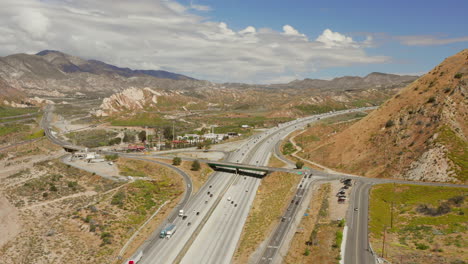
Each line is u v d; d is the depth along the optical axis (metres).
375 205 123.81
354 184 149.50
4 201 149.38
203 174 189.12
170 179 182.88
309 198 141.12
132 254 104.12
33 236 116.31
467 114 164.38
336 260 86.00
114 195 154.50
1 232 119.88
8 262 100.88
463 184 134.50
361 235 99.94
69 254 104.81
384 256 85.69
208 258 101.69
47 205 144.62
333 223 110.56
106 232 118.31
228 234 118.12
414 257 82.94
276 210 133.00
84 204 145.25
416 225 102.94
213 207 143.25
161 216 133.38
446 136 155.38
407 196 127.88
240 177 185.12
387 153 171.00
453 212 107.25
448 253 82.56
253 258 96.38
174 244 110.62
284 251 98.75
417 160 154.12
